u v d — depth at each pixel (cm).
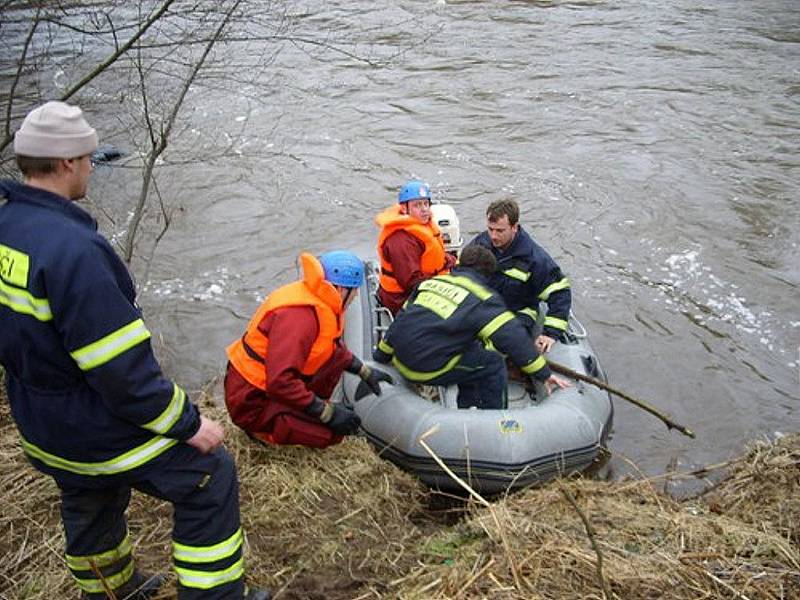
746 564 331
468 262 500
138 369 238
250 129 1146
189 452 264
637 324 690
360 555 364
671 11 1742
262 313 414
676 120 1162
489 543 346
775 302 721
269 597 321
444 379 500
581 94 1273
